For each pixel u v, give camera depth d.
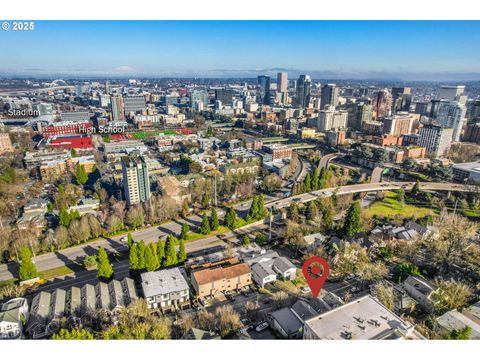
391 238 177.88
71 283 147.00
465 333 100.62
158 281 134.88
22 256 142.75
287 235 180.75
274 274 145.38
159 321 112.56
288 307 122.62
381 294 126.25
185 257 158.88
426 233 183.75
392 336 92.69
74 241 179.00
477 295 131.38
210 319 115.44
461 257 162.00
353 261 151.75
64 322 116.75
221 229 196.62
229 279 138.62
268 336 113.69
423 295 127.88
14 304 122.19
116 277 151.00
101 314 118.50
